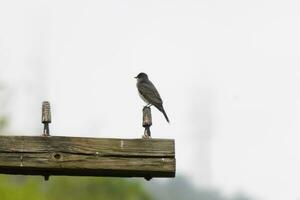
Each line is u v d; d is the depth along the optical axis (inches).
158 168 460.4
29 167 456.4
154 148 462.0
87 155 458.9
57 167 457.1
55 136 459.8
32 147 457.7
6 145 456.4
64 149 458.6
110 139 461.1
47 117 465.7
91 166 458.3
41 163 456.4
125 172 464.8
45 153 457.7
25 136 458.3
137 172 463.5
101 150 460.1
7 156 455.5
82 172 467.5
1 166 455.5
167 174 465.7
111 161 459.2
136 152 461.1
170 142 462.6
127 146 461.1
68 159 458.0
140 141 462.3
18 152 456.4
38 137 458.9
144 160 460.8
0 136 456.4
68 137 460.1
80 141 460.1
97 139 460.8
